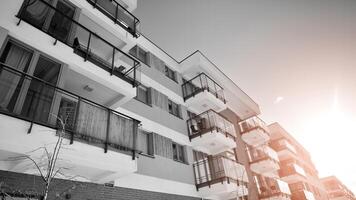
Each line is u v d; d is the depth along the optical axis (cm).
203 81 1908
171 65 1770
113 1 1173
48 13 798
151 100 1348
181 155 1395
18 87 598
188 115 1680
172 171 1203
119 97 920
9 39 629
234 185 1305
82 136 643
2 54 610
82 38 1005
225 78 2131
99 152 676
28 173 628
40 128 561
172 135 1352
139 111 1210
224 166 1334
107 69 864
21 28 645
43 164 602
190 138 1493
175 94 1608
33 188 625
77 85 831
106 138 700
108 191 838
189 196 1216
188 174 1302
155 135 1238
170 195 1105
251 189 1830
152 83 1439
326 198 3828
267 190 1947
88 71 783
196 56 1850
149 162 1102
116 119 769
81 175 729
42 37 689
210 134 1434
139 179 996
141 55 1541
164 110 1412
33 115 607
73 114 680
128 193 913
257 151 2205
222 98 1825
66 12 887
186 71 1839
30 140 537
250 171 1966
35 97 632
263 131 2198
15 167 595
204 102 1653
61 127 603
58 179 691
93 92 880
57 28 819
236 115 2312
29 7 739
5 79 586
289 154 2861
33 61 654
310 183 3197
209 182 1286
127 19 1234
